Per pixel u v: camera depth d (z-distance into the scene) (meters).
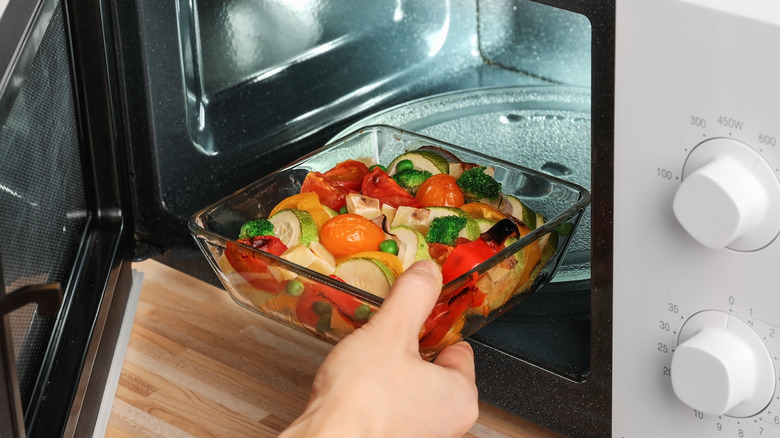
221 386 0.74
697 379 0.50
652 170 0.50
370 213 0.65
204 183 0.83
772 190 0.45
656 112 0.48
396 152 0.77
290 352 0.77
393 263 0.60
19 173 0.56
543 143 0.88
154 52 0.74
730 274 0.49
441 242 0.62
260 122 0.86
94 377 0.67
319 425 0.49
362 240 0.62
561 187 0.68
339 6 0.90
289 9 0.85
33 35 0.57
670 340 0.53
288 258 0.61
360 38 0.94
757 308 0.48
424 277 0.52
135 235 0.84
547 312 0.66
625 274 0.54
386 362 0.51
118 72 0.75
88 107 0.72
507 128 0.91
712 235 0.46
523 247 0.59
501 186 0.71
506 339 0.65
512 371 0.65
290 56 0.87
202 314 0.82
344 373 0.50
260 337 0.79
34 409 0.57
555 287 0.68
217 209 0.68
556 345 0.64
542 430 0.69
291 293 0.61
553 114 0.92
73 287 0.67
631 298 0.54
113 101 0.74
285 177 0.73
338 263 0.62
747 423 0.52
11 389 0.46
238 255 0.62
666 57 0.47
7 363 0.46
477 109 0.94
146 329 0.80
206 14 0.78
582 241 0.71
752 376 0.50
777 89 0.43
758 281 0.48
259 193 0.71
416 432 0.52
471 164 0.71
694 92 0.46
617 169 0.51
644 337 0.54
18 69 0.53
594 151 0.52
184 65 0.77
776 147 0.44
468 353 0.58
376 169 0.69
